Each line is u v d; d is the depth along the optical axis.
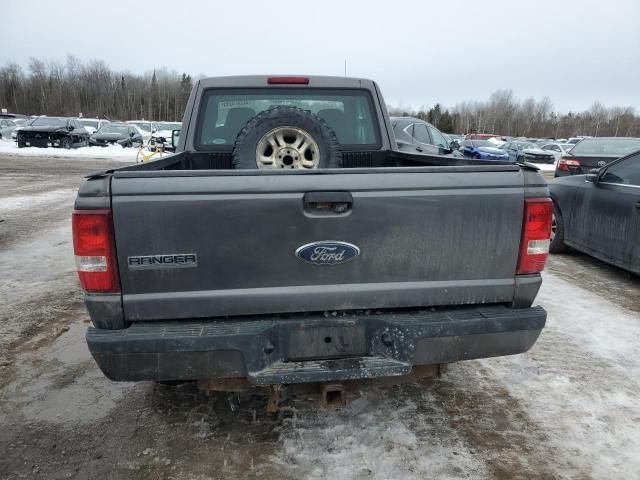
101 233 2.15
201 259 2.23
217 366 2.23
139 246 2.18
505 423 2.89
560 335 4.10
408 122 12.55
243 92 4.09
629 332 4.17
